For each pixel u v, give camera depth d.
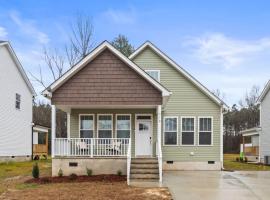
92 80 21.41
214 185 17.45
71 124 24.95
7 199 14.09
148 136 25.22
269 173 23.41
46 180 19.02
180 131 26.42
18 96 35.66
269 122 36.28
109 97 21.28
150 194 14.94
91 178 19.36
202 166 26.23
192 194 15.10
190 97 26.66
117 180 18.86
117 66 21.50
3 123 32.16
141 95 21.25
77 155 20.84
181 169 26.16
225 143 70.25
